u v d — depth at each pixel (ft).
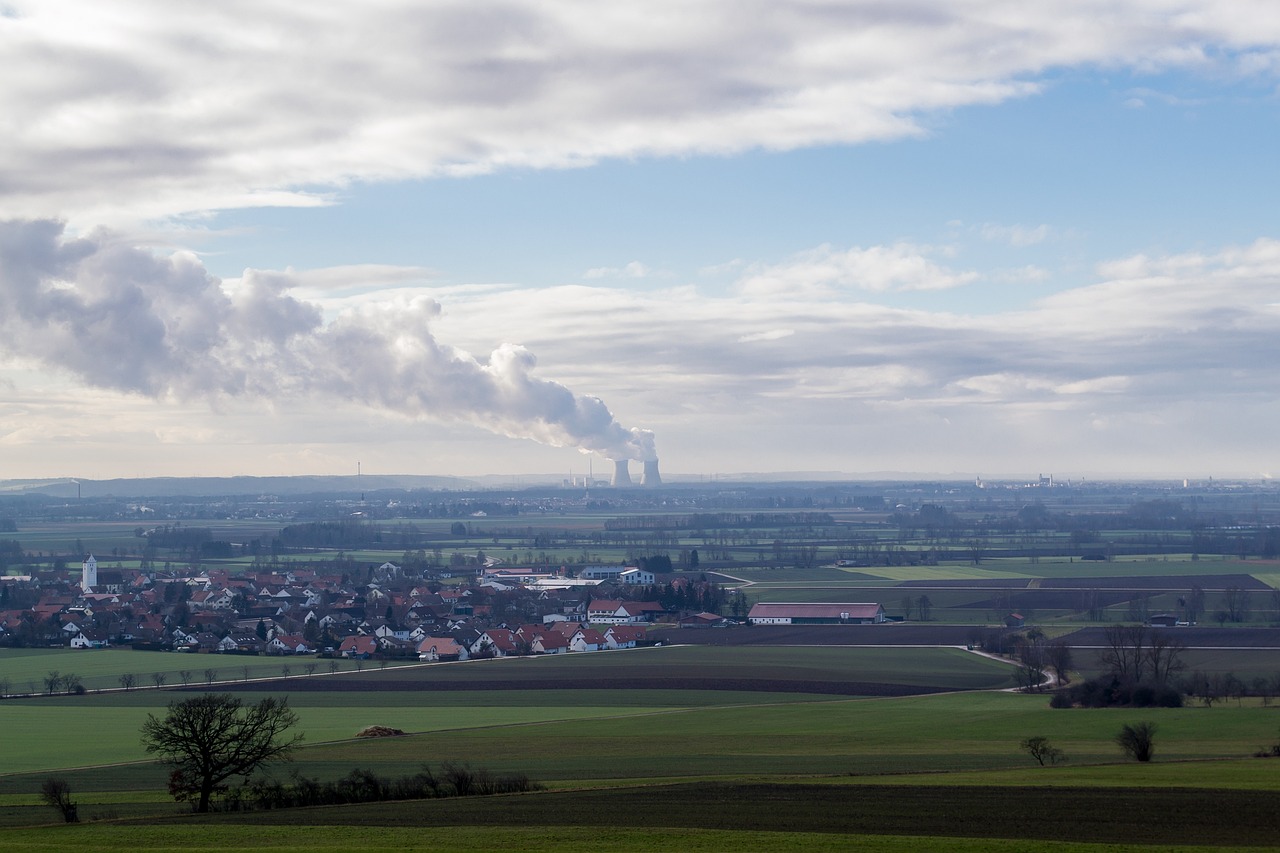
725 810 348.79
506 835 311.88
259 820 350.43
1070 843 294.46
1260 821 322.75
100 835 325.62
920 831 313.53
